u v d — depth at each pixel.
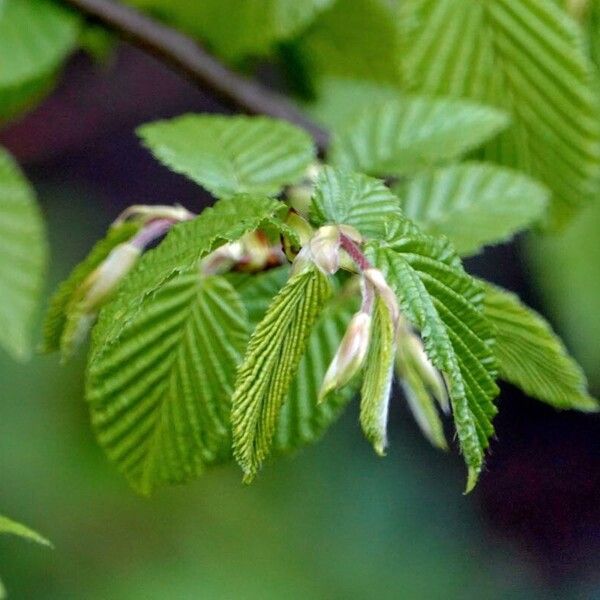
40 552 0.98
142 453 0.64
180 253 0.59
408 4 0.71
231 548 1.02
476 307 0.59
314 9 0.76
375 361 0.58
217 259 0.62
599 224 0.84
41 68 0.76
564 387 0.64
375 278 0.58
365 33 0.78
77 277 0.63
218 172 0.64
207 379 0.63
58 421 1.00
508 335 0.63
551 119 0.71
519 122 0.71
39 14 0.76
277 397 0.58
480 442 0.59
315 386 0.64
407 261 0.59
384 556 1.20
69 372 1.01
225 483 1.05
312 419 0.64
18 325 0.74
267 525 1.05
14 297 0.74
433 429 0.63
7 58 0.76
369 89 0.80
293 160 0.65
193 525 1.01
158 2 0.76
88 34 0.79
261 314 0.64
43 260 0.74
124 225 0.63
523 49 0.71
